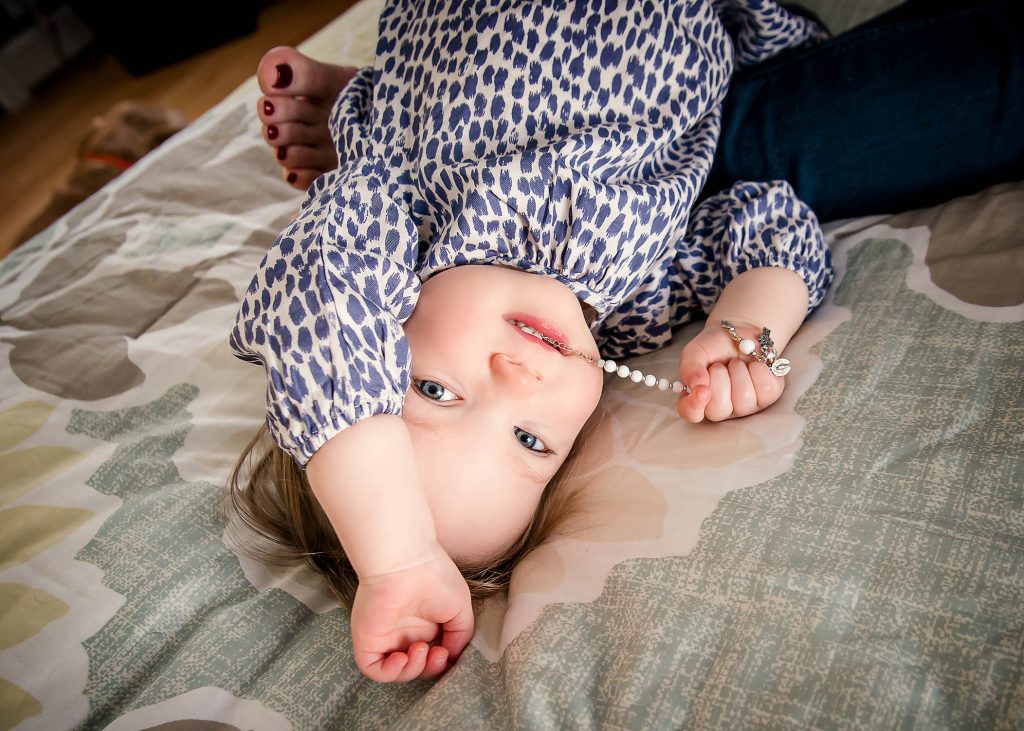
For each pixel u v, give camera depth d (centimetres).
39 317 115
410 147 93
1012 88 93
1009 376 71
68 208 201
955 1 107
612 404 88
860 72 100
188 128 152
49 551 83
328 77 117
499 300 80
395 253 79
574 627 65
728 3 105
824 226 103
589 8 91
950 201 96
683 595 63
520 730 58
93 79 310
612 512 73
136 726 68
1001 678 52
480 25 91
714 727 55
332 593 78
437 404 74
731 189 100
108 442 95
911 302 83
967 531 60
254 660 73
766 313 84
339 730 67
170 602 78
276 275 72
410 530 65
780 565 62
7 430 97
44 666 73
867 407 73
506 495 74
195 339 108
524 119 89
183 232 127
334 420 66
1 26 307
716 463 73
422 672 66
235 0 297
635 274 89
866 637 56
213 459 93
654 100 92
